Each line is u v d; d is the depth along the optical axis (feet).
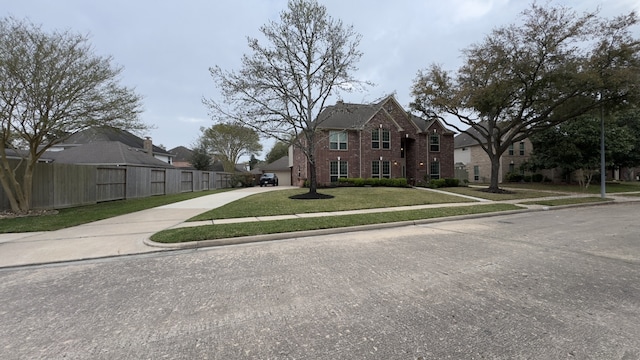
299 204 42.88
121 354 8.46
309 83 52.37
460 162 128.36
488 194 62.23
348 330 9.66
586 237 24.07
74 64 35.83
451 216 34.71
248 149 144.77
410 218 32.42
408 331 9.54
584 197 58.80
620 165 94.58
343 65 50.85
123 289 13.55
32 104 34.65
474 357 8.12
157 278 14.99
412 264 16.88
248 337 9.32
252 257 18.80
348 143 82.28
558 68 52.06
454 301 11.82
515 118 65.51
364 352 8.41
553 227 29.07
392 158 84.84
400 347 8.64
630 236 24.36
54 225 28.73
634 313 10.66
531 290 12.90
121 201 51.24
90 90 37.19
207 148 140.67
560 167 87.71
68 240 23.13
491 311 10.92
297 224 27.86
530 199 55.06
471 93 58.80
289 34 50.21
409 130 88.17
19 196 36.42
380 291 12.94
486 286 13.41
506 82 54.54
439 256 18.57
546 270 15.61
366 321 10.25
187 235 23.07
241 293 12.89
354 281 14.20
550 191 73.10
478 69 58.90
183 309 11.39
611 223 31.27
